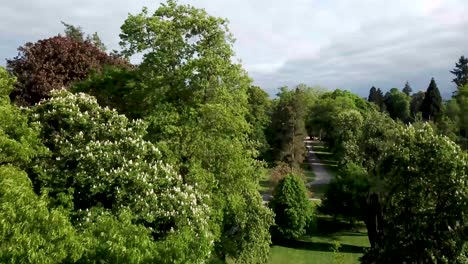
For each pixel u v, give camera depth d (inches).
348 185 1701.5
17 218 362.3
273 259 1529.3
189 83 901.2
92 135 732.0
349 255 1578.5
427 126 882.1
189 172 828.6
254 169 1055.6
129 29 913.5
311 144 4121.6
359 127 2427.4
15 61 1181.1
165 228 667.4
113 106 987.9
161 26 879.1
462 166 818.2
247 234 1162.6
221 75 925.8
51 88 1106.1
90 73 1160.2
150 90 888.3
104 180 649.6
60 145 703.1
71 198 617.3
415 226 825.5
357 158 1786.4
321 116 3779.5
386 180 902.4
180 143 868.6
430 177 831.7
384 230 899.4
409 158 850.1
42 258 357.7
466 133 3016.7
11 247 344.5
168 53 893.2
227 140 916.0
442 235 802.8
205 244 524.1
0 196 388.5
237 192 948.6
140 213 631.2
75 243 388.2
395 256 834.8
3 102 649.6
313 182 2659.9
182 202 667.4
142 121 787.4
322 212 1844.2
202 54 903.1
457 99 3521.2
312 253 1600.6
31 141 642.8
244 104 1010.7
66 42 1259.8
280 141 2896.2
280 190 1707.7
